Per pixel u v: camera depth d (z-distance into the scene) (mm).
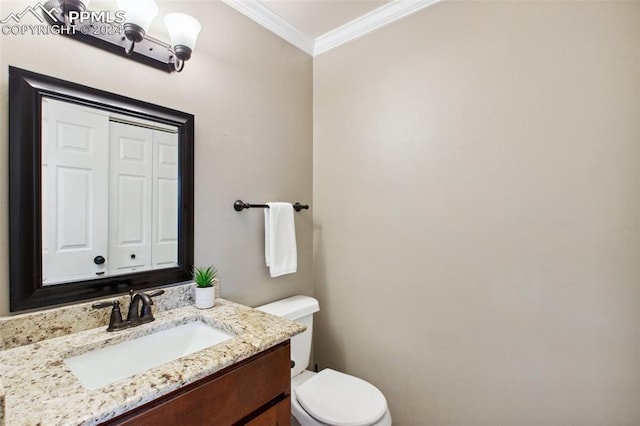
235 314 1145
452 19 1459
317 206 1974
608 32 1119
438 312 1505
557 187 1212
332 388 1414
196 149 1325
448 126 1472
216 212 1411
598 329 1144
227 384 815
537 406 1259
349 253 1831
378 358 1711
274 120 1717
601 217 1136
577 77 1173
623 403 1105
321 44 1930
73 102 971
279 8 1617
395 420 1646
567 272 1196
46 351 830
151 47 1164
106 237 1048
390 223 1667
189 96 1302
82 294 989
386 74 1681
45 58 921
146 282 1147
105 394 633
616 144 1109
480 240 1387
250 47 1580
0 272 849
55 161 937
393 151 1654
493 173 1352
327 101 1935
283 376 982
